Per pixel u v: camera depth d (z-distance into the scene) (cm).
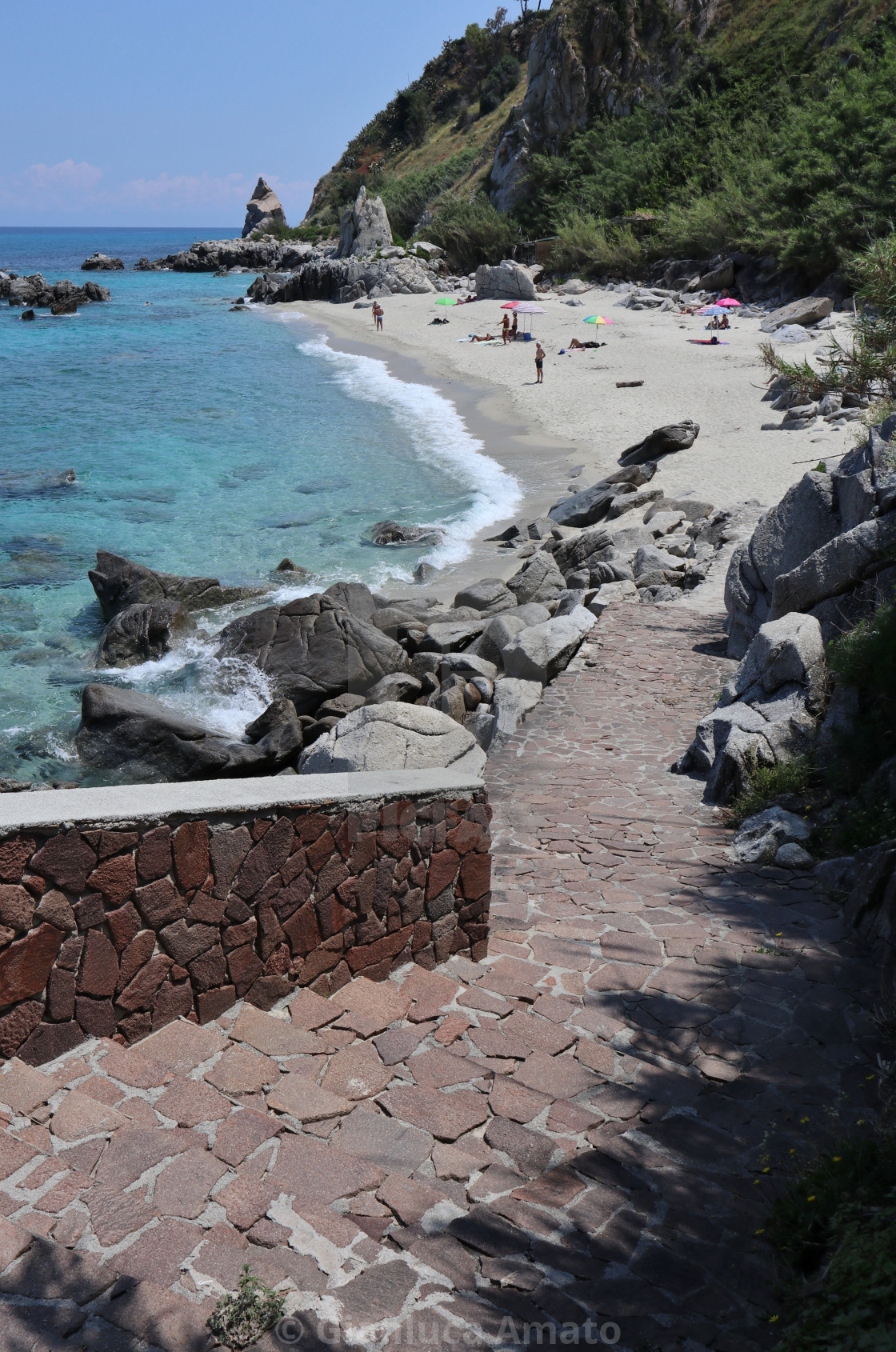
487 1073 427
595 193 7269
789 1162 376
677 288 5931
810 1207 334
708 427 3116
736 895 686
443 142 12875
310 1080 397
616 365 4216
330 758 656
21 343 5912
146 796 412
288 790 459
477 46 13400
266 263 12181
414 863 529
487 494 2692
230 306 8231
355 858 493
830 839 766
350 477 2894
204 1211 307
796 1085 440
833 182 4862
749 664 1046
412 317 6631
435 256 8738
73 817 365
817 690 949
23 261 15600
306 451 3209
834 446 2734
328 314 7156
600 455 3008
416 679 1527
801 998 527
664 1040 483
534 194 8244
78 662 1706
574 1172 363
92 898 378
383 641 1575
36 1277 262
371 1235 316
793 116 5444
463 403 3828
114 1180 313
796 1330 273
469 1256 311
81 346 5772
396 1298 287
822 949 590
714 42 7756
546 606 1852
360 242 9506
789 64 6844
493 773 1039
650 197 6856
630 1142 389
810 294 4972
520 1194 347
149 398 4162
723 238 5747
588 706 1273
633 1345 277
